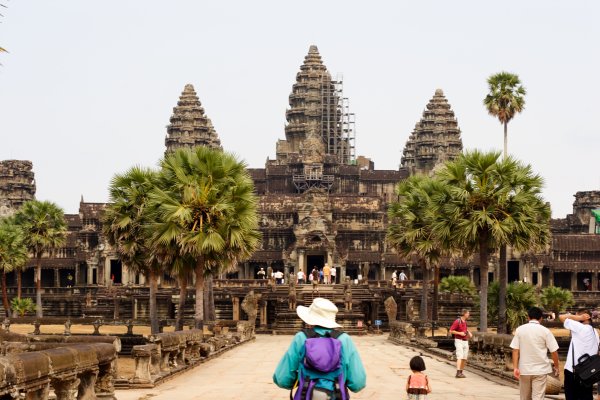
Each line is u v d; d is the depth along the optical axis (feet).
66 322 289.12
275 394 111.45
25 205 400.26
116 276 533.14
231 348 225.97
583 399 83.51
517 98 317.22
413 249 303.68
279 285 417.28
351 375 54.90
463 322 146.51
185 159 206.80
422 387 86.94
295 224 541.75
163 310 416.26
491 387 128.77
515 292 285.23
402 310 402.31
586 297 487.61
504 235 201.98
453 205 208.85
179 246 204.33
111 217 246.06
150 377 122.42
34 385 71.56
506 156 211.61
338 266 521.24
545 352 84.33
